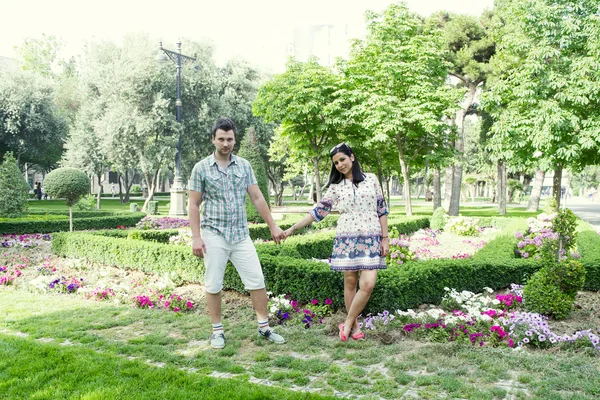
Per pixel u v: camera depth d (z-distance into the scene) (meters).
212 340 3.73
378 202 3.83
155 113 23.34
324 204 3.85
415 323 4.10
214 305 3.75
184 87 25.20
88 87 26.34
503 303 4.79
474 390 2.79
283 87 18.25
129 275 6.87
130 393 2.73
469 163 48.75
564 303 4.48
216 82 26.52
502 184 23.34
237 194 3.77
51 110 30.72
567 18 11.91
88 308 5.02
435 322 4.05
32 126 28.83
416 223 14.25
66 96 36.28
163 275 6.53
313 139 19.11
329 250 8.80
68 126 31.66
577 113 12.27
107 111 24.11
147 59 24.00
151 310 4.96
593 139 12.12
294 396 2.67
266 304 3.92
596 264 5.91
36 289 5.96
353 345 3.71
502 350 3.52
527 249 7.77
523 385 2.90
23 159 31.95
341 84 17.22
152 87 24.20
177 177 18.98
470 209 29.89
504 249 7.36
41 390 2.77
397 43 16.27
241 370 3.21
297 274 5.02
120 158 23.70
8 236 11.95
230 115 26.25
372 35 16.97
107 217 14.96
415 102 15.84
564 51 12.24
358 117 17.53
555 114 11.63
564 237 6.08
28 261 8.05
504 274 5.86
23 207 15.10
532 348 3.67
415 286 4.84
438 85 17.02
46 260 8.05
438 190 22.56
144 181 45.22
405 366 3.21
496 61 16.48
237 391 2.73
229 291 5.71
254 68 29.59
